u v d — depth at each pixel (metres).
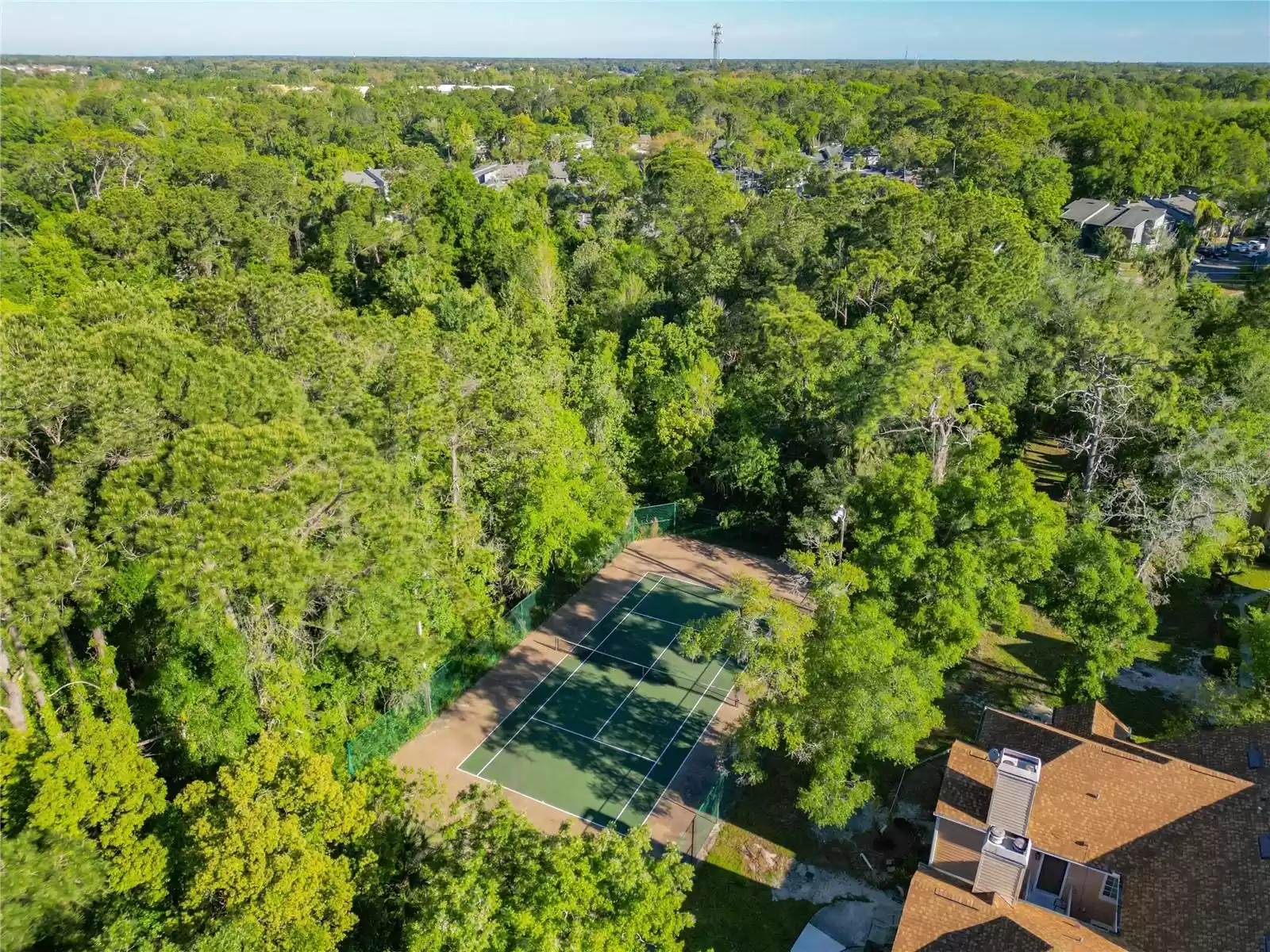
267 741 25.16
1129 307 61.81
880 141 170.12
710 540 56.19
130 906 23.20
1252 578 48.66
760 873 31.52
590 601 49.31
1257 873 24.86
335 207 101.69
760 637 31.59
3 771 24.08
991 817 26.62
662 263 91.19
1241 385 52.34
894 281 64.62
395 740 37.31
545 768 36.56
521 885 22.31
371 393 41.28
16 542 26.23
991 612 37.19
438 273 86.06
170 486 28.44
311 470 30.31
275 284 47.03
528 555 45.66
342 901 22.50
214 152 107.12
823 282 69.31
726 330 68.56
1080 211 111.69
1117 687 41.00
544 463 46.75
